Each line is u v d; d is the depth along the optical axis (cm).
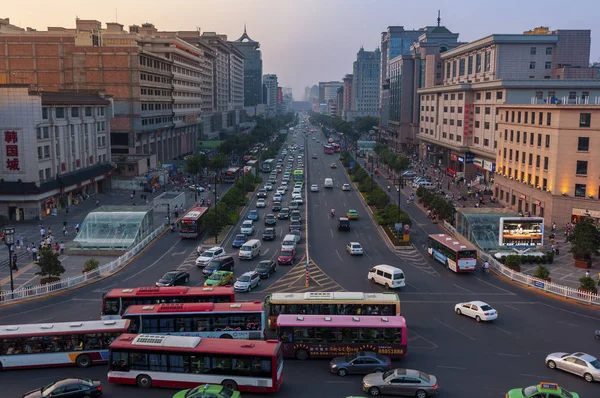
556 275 6238
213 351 3384
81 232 7444
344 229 8650
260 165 16725
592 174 8206
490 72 13438
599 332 4309
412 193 11744
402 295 5522
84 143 10969
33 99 8806
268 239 7944
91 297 5422
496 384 3494
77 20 15825
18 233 8106
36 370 3722
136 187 12188
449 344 4216
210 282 5588
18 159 8894
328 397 3300
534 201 9238
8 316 4844
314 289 5653
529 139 9519
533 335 4422
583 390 3400
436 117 16875
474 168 13912
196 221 7925
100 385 3275
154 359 3447
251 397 3331
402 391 3275
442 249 6725
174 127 17088
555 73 13088
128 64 13338
